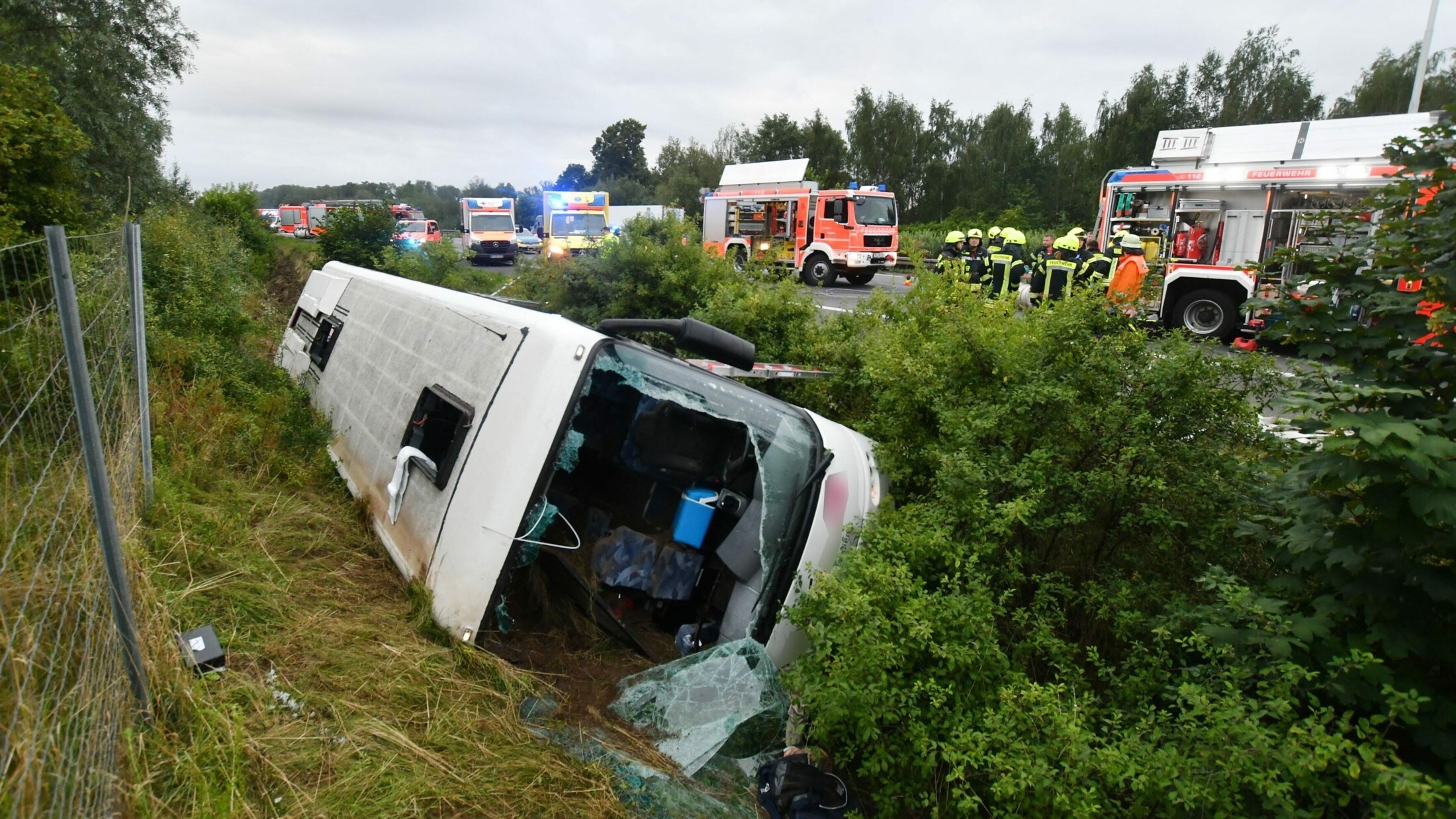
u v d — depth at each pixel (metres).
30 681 1.76
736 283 7.73
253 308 11.68
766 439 3.61
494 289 13.35
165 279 8.60
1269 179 12.27
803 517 3.40
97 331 3.19
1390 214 2.89
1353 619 2.66
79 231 7.60
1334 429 2.60
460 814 2.42
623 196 72.00
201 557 3.50
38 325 2.57
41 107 7.49
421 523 3.44
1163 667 3.01
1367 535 2.55
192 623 3.01
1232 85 43.22
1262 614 2.62
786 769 2.80
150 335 6.50
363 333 5.44
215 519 3.86
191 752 2.33
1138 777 2.32
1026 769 2.34
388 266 13.66
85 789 1.88
